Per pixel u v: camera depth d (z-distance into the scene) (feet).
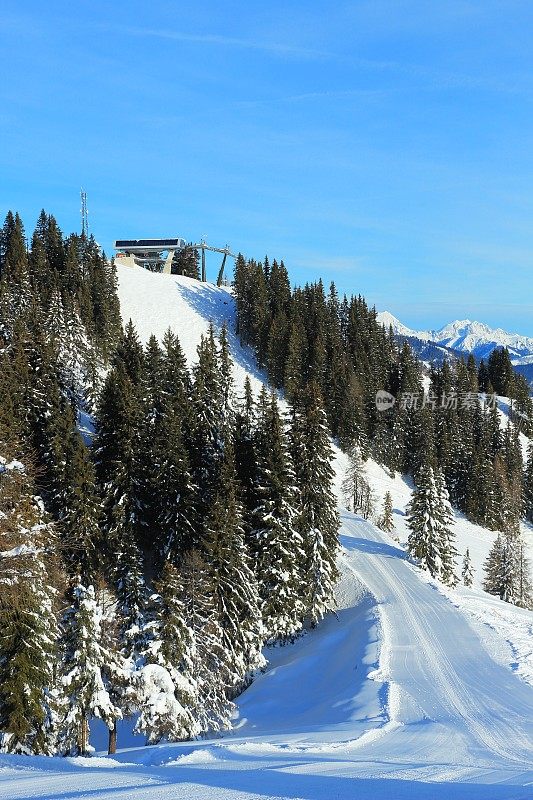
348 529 232.53
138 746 94.02
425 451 319.27
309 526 147.64
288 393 329.31
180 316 426.51
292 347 345.10
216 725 89.15
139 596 126.62
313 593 145.07
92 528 134.41
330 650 127.54
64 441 144.25
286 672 120.88
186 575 108.99
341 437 331.16
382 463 342.85
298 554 140.46
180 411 170.30
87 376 234.99
